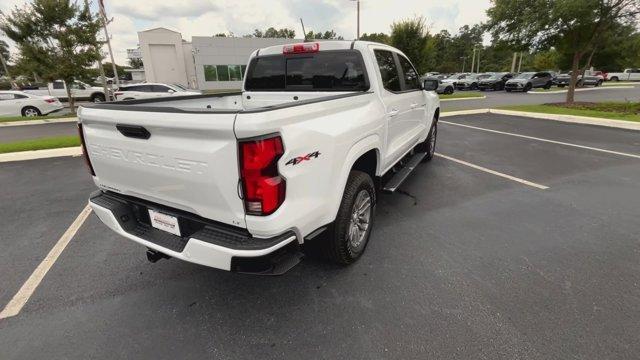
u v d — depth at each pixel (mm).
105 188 2703
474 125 10281
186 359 2119
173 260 3242
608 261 3041
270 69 4012
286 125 1952
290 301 2619
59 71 14617
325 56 3570
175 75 37594
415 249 3305
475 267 2990
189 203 2150
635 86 30906
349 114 2707
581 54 13406
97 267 3129
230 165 1860
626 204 4273
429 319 2389
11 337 2309
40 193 5152
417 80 4918
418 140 5238
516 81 25781
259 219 1923
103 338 2291
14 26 14219
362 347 2172
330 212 2463
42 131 11555
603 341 2158
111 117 2271
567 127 9734
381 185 3910
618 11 11578
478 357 2066
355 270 2988
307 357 2109
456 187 4984
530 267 2975
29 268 3131
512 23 13055
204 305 2604
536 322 2332
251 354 2145
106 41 16250
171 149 2031
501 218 3947
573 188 4863
